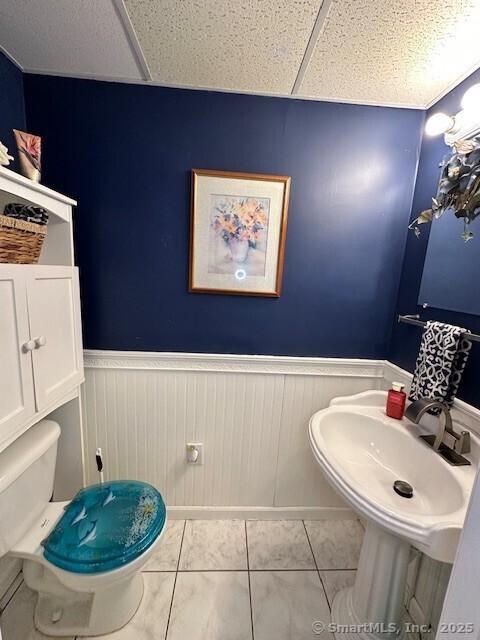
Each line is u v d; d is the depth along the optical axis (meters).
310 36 0.90
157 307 1.36
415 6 0.79
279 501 1.56
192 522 1.53
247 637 1.06
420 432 1.08
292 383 1.45
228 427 1.47
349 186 1.30
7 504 0.92
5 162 0.78
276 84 1.15
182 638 1.04
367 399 1.32
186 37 0.93
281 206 1.28
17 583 1.19
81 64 1.10
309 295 1.38
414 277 1.29
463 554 0.54
